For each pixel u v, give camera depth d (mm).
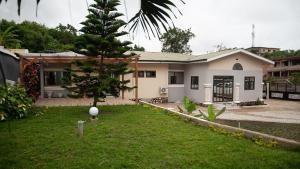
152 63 17656
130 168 4176
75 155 4758
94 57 10664
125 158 4617
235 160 4555
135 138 6102
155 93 17844
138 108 11648
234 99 17812
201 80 17453
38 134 6332
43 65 15438
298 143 5270
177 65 18984
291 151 5219
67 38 32000
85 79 10266
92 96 10367
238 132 6594
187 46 27047
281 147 5527
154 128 7285
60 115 9383
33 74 13211
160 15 1723
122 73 10742
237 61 17938
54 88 15781
